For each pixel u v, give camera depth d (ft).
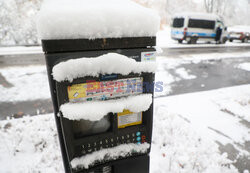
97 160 4.08
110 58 3.41
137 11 3.51
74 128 4.01
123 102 3.84
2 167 7.84
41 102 15.10
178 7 93.86
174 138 9.81
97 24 3.26
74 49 3.26
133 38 3.60
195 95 16.88
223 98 16.24
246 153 9.37
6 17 42.39
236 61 32.53
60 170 7.73
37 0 43.88
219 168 7.88
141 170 4.88
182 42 54.75
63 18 3.05
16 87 18.17
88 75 3.41
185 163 8.01
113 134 4.13
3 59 28.89
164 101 15.35
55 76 3.18
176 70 25.88
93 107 3.58
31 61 27.89
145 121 4.42
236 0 106.73
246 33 59.36
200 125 11.71
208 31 49.32
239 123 12.16
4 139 9.36
